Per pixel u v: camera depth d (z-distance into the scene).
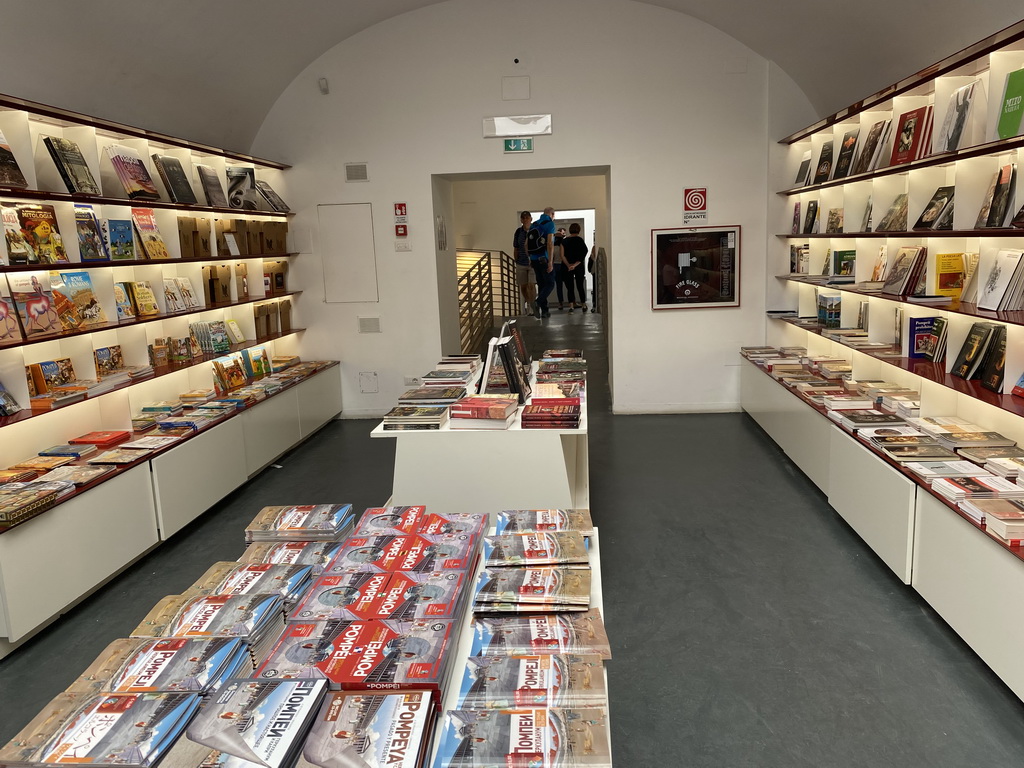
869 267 4.95
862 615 3.28
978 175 3.48
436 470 3.54
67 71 4.19
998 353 3.39
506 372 3.78
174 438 4.30
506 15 6.56
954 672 2.82
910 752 2.39
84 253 4.05
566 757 1.30
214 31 5.14
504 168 6.81
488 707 1.46
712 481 5.14
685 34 6.49
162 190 5.11
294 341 7.36
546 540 2.13
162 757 1.30
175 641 1.64
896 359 4.21
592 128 6.69
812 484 5.01
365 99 6.80
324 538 2.32
